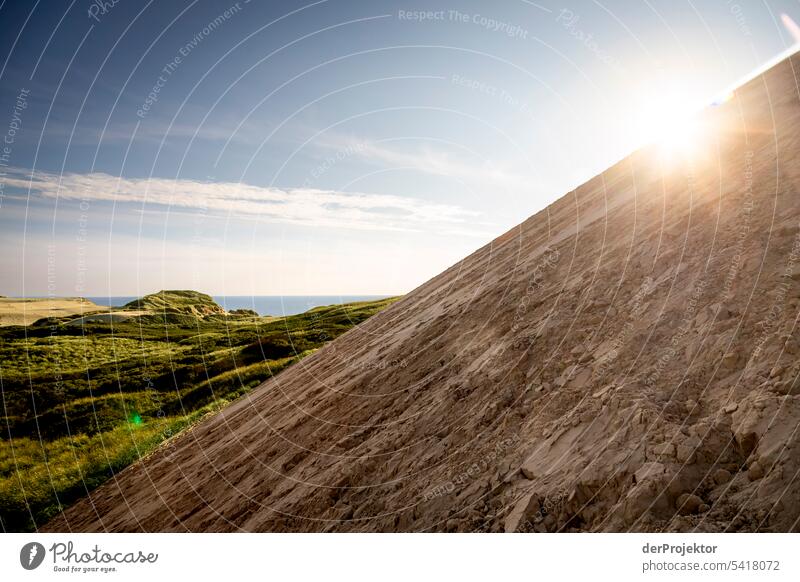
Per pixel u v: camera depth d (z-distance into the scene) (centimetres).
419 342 1225
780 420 435
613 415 554
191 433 1936
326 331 4331
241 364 3453
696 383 546
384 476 711
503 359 834
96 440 2267
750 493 403
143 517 1145
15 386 3144
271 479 943
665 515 420
